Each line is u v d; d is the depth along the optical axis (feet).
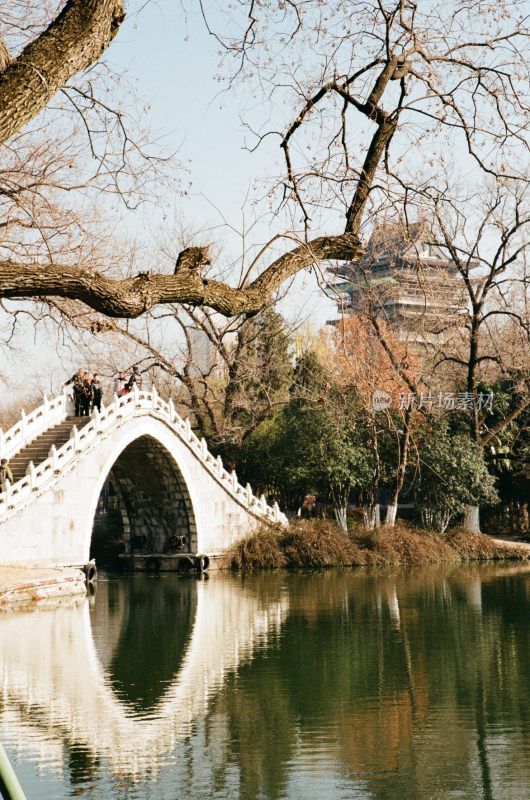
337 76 39.14
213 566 150.71
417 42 37.86
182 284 29.55
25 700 59.16
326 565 149.79
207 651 75.61
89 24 28.17
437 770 45.37
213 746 49.67
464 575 136.26
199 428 176.76
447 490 165.99
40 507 118.01
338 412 153.17
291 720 54.70
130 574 144.66
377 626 88.07
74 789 42.93
